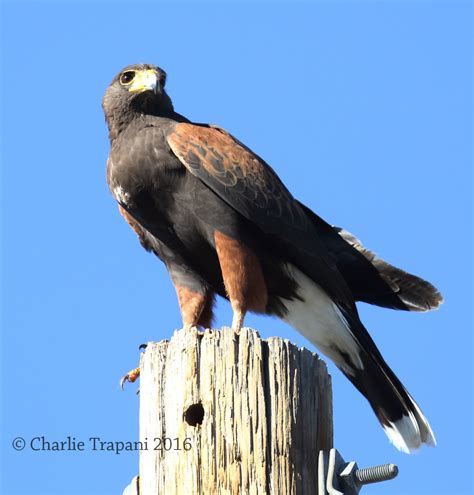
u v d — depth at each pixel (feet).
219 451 26.37
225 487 26.03
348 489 25.58
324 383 27.86
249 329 27.40
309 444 26.86
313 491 26.50
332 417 27.96
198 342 27.71
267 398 26.78
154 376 28.25
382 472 25.35
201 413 27.40
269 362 27.12
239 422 26.50
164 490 26.96
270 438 26.43
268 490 25.93
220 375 27.02
